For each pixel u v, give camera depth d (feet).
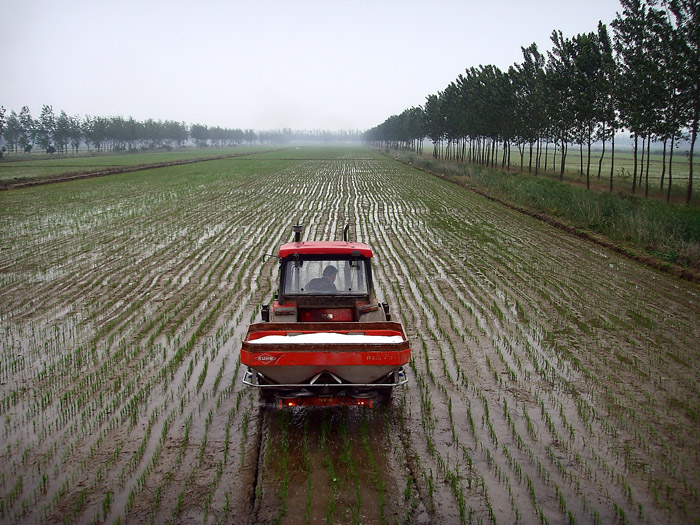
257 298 40.78
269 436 20.85
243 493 17.30
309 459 19.25
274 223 78.95
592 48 107.76
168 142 517.55
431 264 52.26
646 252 55.11
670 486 17.65
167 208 94.99
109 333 33.17
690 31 81.15
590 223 70.69
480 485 17.75
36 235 68.95
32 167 199.82
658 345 30.63
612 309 37.60
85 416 22.52
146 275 48.57
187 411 22.89
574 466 18.84
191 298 40.93
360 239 66.28
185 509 16.51
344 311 25.95
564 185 104.06
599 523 15.90
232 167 214.07
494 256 55.93
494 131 163.84
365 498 17.07
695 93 82.33
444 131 236.63
